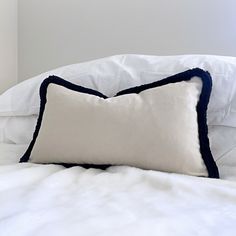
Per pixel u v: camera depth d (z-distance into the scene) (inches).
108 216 26.5
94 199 31.1
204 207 29.4
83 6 83.8
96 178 38.4
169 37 79.9
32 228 24.4
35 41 87.3
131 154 42.5
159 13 79.9
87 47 84.5
